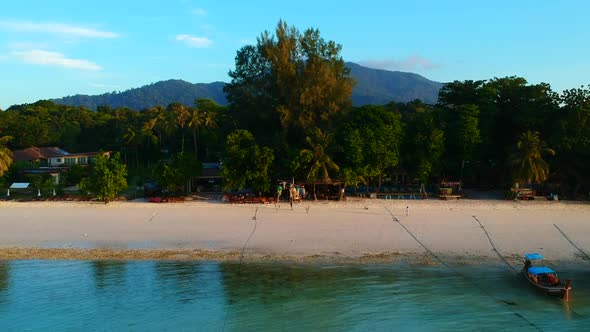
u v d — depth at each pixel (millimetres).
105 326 28500
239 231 47406
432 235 46000
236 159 62688
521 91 73938
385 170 72375
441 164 69688
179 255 40656
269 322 28938
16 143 119375
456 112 72750
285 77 71000
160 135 113750
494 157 75750
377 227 48750
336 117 72375
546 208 58250
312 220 51750
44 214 54938
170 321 29109
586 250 41938
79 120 152375
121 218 52875
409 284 34688
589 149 62656
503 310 30734
